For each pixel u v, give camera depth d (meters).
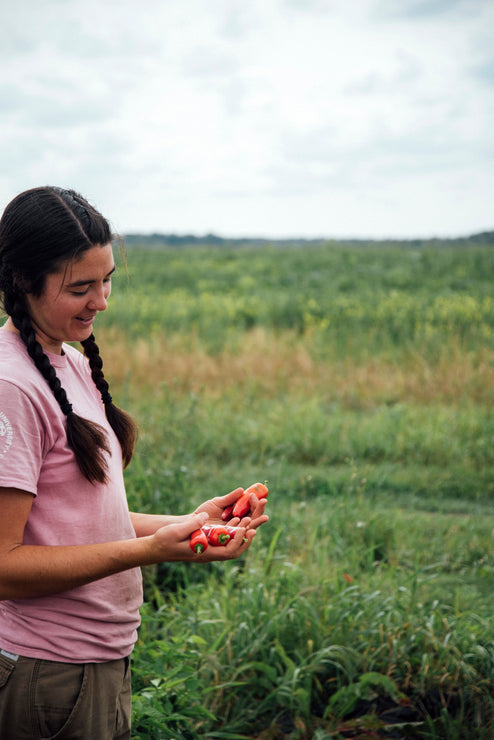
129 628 1.60
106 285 1.55
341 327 11.92
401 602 3.27
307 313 13.55
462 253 26.38
